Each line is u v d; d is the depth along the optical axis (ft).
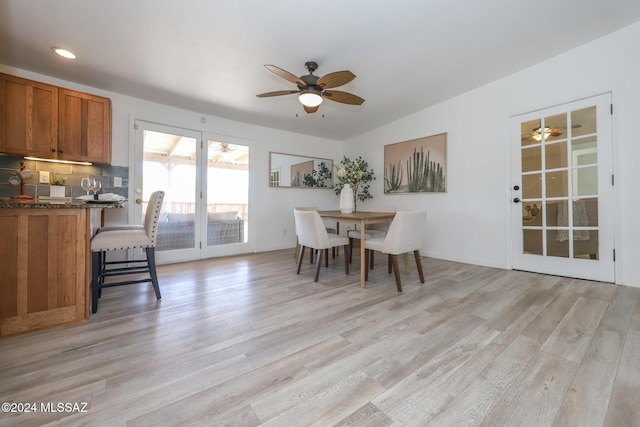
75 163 9.68
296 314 6.39
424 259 12.75
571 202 9.01
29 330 5.39
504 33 7.56
